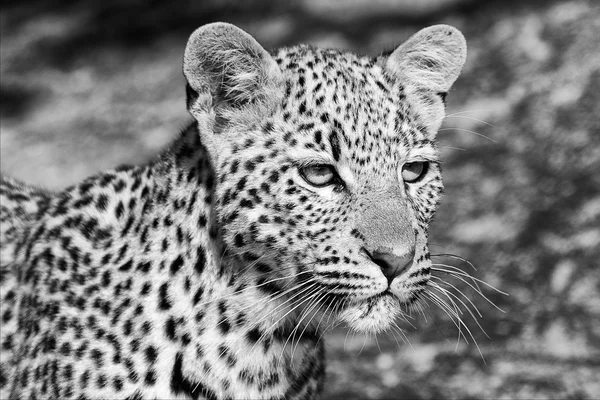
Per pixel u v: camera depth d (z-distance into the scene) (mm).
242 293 8336
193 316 8359
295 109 8266
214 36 8234
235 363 8430
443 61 9242
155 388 8305
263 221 8164
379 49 19250
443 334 13297
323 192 8211
